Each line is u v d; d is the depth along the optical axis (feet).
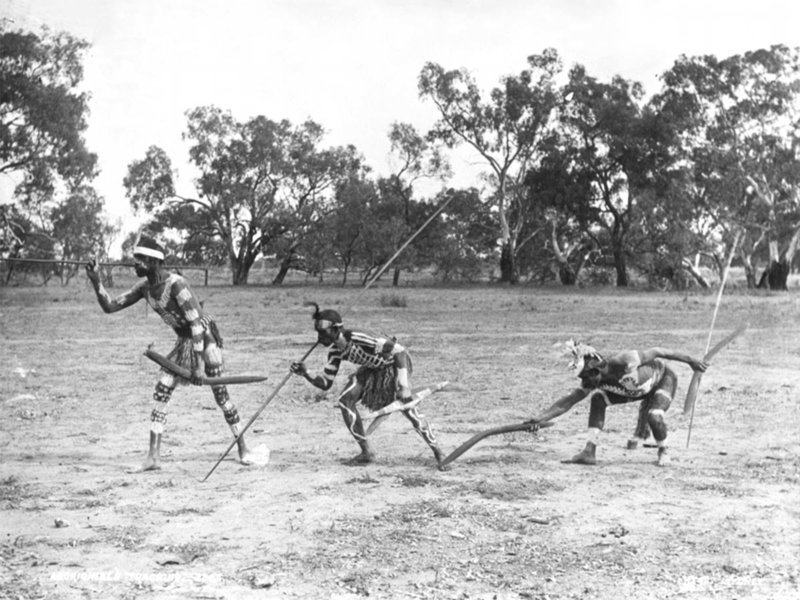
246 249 254.68
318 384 28.81
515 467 28.19
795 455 29.99
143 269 28.22
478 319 99.71
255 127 242.78
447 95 239.71
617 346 68.54
